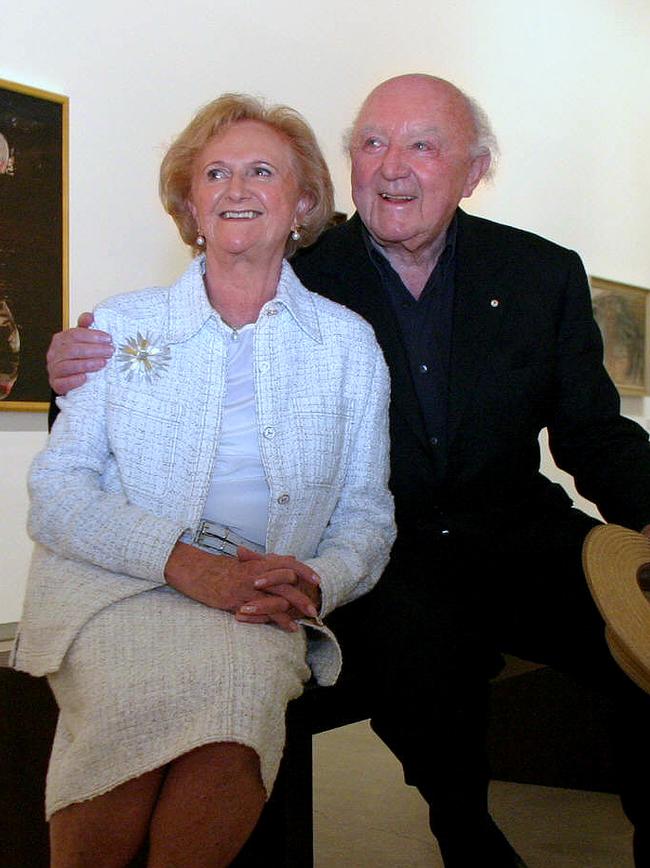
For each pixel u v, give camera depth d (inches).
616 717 110.0
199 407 94.6
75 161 228.7
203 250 110.2
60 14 224.8
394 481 120.3
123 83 237.0
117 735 76.5
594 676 113.4
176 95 247.4
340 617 107.7
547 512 128.1
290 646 85.6
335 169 284.5
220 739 75.3
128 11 237.0
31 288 220.4
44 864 100.1
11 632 219.8
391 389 119.9
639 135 402.6
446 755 98.7
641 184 404.2
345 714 101.5
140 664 79.5
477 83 331.6
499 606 119.7
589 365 127.0
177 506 93.7
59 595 86.5
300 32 274.5
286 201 99.2
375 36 296.4
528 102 351.6
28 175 219.1
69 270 227.6
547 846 140.5
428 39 313.6
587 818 153.6
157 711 77.2
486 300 123.1
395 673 100.7
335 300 123.2
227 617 85.0
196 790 75.4
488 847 98.0
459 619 106.9
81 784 75.7
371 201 120.0
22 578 222.8
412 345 123.0
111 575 87.5
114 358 94.3
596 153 381.7
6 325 216.4
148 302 98.2
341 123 286.4
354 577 95.1
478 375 120.6
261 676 79.6
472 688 103.2
